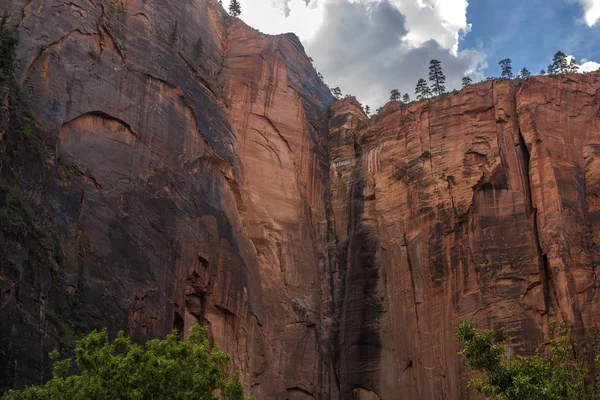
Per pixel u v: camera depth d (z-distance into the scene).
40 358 33.41
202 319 48.84
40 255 36.03
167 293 45.28
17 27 43.97
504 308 52.72
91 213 41.81
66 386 27.77
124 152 46.88
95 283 39.84
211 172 55.09
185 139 53.03
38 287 34.97
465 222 57.12
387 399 55.78
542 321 51.81
